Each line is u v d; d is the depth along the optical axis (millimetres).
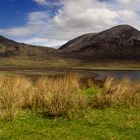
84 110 12883
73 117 11938
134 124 11391
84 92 17578
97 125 11258
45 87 15016
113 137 10031
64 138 9867
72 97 13086
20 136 9992
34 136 10016
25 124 11219
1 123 11227
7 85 16078
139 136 10195
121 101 14414
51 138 9852
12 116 11602
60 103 12500
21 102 13445
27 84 17297
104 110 13352
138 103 14586
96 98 14430
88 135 10188
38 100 13469
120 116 12453
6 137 9859
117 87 15945
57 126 11078
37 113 12648
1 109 12242
